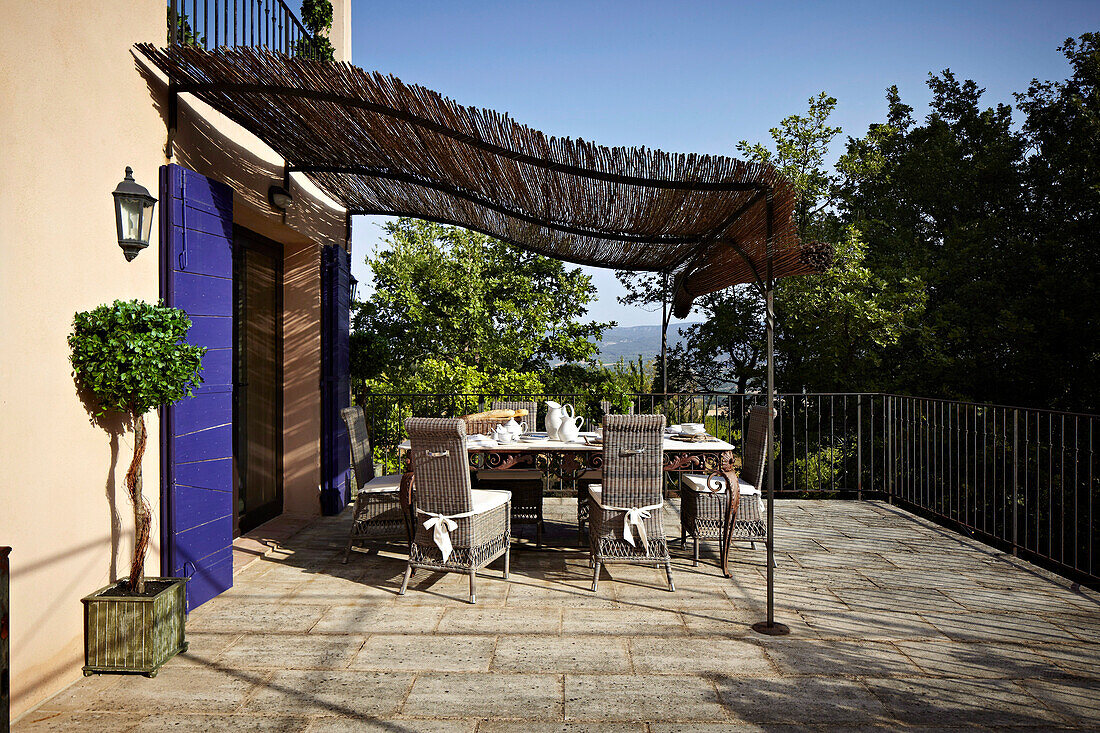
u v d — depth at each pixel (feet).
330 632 10.84
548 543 16.97
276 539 17.10
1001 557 15.25
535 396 28.19
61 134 8.80
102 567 9.71
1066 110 42.86
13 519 7.93
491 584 13.44
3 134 7.79
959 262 41.88
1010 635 10.69
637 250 19.01
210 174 13.23
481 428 16.35
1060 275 39.52
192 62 10.73
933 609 11.87
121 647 9.23
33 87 8.29
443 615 11.64
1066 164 41.86
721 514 14.38
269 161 16.03
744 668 9.49
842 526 18.38
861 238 41.16
